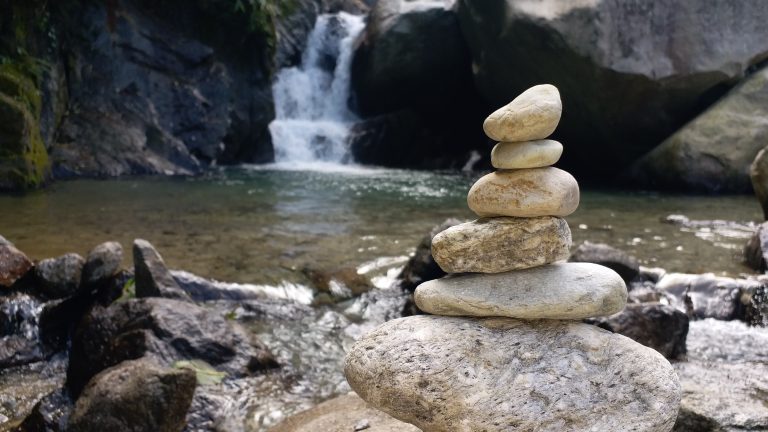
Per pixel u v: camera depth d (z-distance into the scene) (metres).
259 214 8.39
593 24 11.15
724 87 11.95
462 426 2.49
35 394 4.05
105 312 4.31
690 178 11.54
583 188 12.06
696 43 11.45
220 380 3.99
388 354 2.62
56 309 4.76
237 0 13.02
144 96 12.81
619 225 8.21
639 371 2.56
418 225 7.91
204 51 13.34
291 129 15.41
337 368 4.38
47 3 11.49
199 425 3.62
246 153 14.61
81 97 12.21
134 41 12.71
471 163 15.58
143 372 3.37
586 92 11.84
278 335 4.80
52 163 11.23
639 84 11.45
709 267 6.20
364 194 10.52
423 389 2.54
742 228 8.06
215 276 5.57
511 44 12.11
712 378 3.98
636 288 5.52
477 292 2.68
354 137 15.79
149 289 4.76
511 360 2.58
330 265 6.03
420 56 15.17
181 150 12.88
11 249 5.16
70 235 6.76
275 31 14.34
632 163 12.60
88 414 3.29
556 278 2.66
